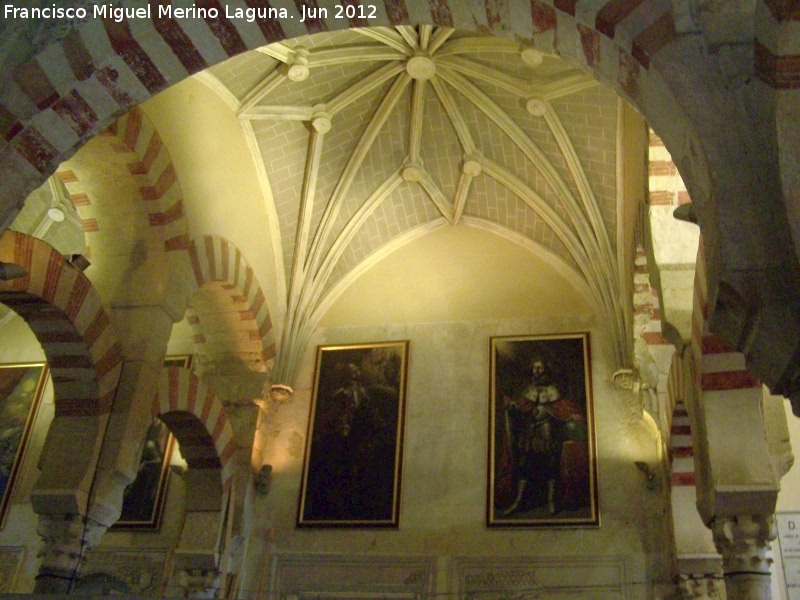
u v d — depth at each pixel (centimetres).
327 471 1264
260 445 1290
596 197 1278
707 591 998
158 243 1004
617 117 1154
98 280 993
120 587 1198
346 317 1408
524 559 1127
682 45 446
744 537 761
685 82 439
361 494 1231
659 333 1148
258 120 1237
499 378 1280
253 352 1304
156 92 592
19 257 838
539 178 1328
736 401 768
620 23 473
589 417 1209
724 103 431
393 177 1373
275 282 1360
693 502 1038
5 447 1355
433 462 1236
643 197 968
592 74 526
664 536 1102
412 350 1345
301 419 1323
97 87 569
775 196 414
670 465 1056
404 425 1273
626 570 1092
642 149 955
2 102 531
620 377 1198
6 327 1491
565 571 1109
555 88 1188
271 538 1219
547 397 1245
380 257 1448
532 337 1305
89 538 883
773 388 437
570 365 1264
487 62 1220
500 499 1179
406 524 1191
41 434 1360
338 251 1400
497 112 1273
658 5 459
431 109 1307
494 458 1212
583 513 1140
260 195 1316
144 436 941
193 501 1164
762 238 412
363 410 1305
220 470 1167
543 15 519
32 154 548
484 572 1131
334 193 1356
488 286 1377
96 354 917
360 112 1296
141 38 572
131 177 983
